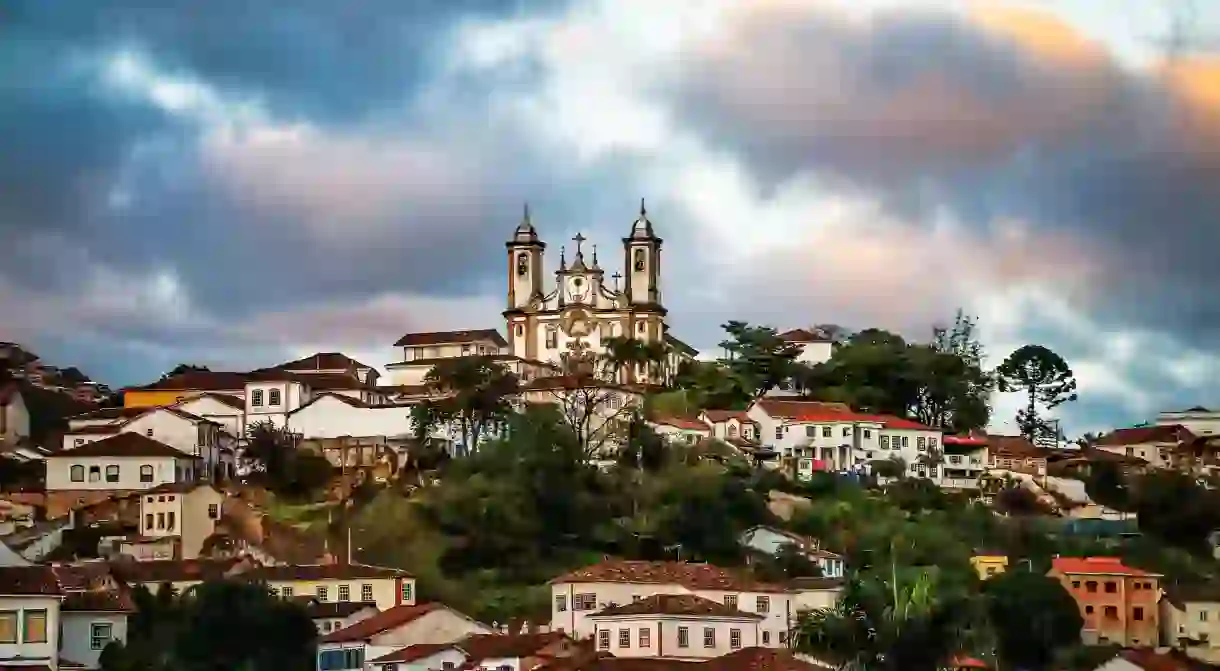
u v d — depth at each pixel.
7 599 161.38
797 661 171.75
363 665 183.62
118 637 179.50
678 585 197.75
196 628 185.00
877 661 174.38
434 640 189.12
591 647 185.00
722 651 186.88
